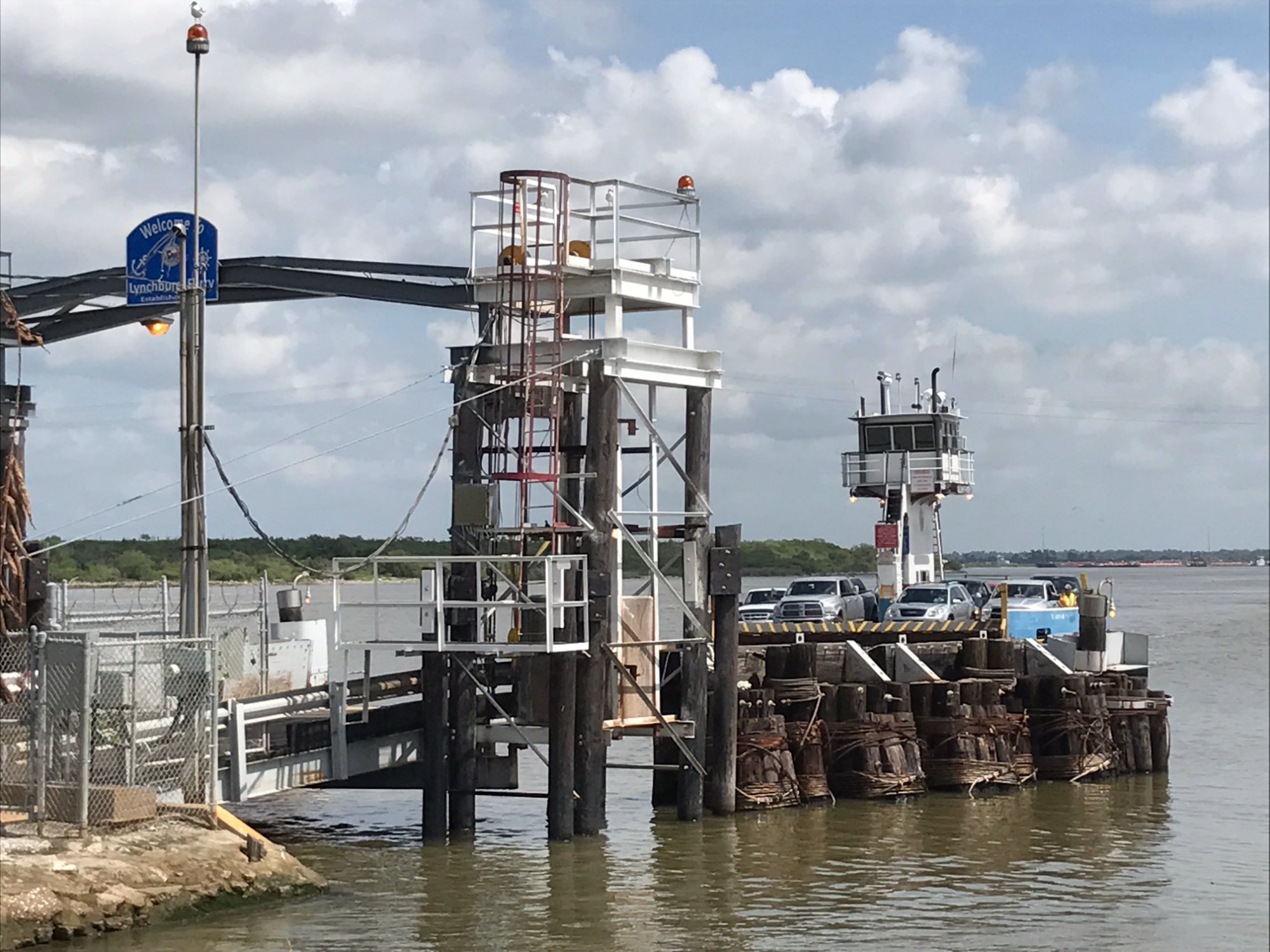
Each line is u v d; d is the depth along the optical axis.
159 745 23.55
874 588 65.88
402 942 21.83
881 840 30.05
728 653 31.06
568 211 28.91
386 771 29.91
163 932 21.19
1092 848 29.91
